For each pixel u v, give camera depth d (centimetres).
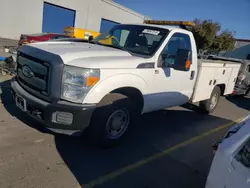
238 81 927
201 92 555
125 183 298
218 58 897
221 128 570
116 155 361
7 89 586
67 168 309
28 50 348
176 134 486
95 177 301
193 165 370
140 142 420
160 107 435
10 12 1906
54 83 303
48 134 390
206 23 2769
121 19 2978
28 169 293
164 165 356
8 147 334
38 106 314
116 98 344
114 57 349
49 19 2194
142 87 375
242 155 185
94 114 331
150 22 553
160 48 398
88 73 304
